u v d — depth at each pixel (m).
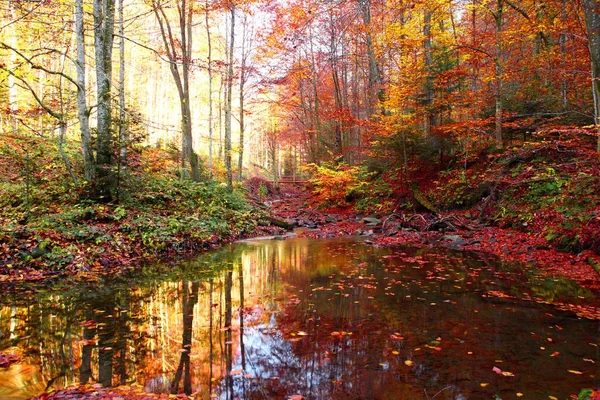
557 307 5.10
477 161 14.64
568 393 2.93
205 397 2.89
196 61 13.76
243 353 3.71
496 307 5.12
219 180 22.58
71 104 14.55
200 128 39.94
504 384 3.07
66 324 4.48
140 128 10.46
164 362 3.51
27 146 11.43
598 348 3.77
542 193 10.93
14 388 2.96
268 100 28.56
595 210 7.91
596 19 7.75
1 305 5.17
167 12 21.67
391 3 14.69
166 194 11.76
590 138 9.95
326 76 28.64
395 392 2.96
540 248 8.82
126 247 8.34
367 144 19.95
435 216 14.12
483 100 14.48
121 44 13.84
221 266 7.98
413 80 14.55
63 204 9.09
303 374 3.27
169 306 5.23
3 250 6.68
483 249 9.67
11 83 15.35
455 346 3.84
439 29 17.59
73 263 7.16
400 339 4.03
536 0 14.32
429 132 16.22
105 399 2.77
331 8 7.51
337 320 4.66
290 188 35.56
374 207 17.80
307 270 7.57
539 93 13.05
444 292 5.89
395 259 8.66
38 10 10.45
